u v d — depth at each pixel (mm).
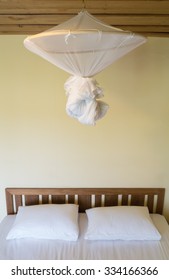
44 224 2035
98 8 1571
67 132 2336
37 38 1133
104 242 1983
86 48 1162
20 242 1970
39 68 2191
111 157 2408
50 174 2449
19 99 2258
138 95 2268
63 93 2242
